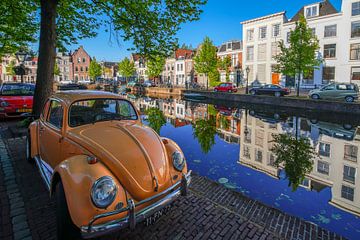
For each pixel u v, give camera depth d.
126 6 8.30
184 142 9.99
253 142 10.33
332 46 28.12
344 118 16.61
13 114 9.81
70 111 3.19
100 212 2.19
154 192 2.59
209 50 36.78
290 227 3.09
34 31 12.05
